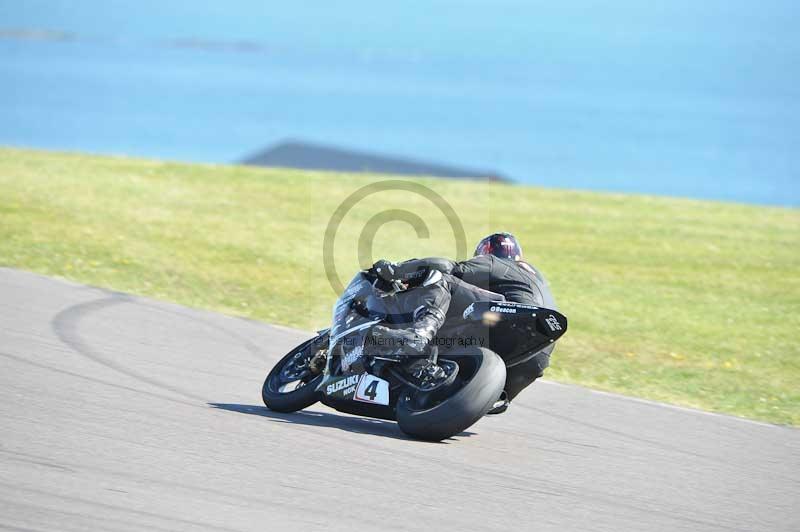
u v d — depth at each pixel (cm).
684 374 3678
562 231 6688
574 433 2562
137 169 7606
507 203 7538
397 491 1891
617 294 5128
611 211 7506
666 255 6159
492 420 2641
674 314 4772
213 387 2747
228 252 5306
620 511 1914
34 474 1780
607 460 2308
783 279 5712
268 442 2153
